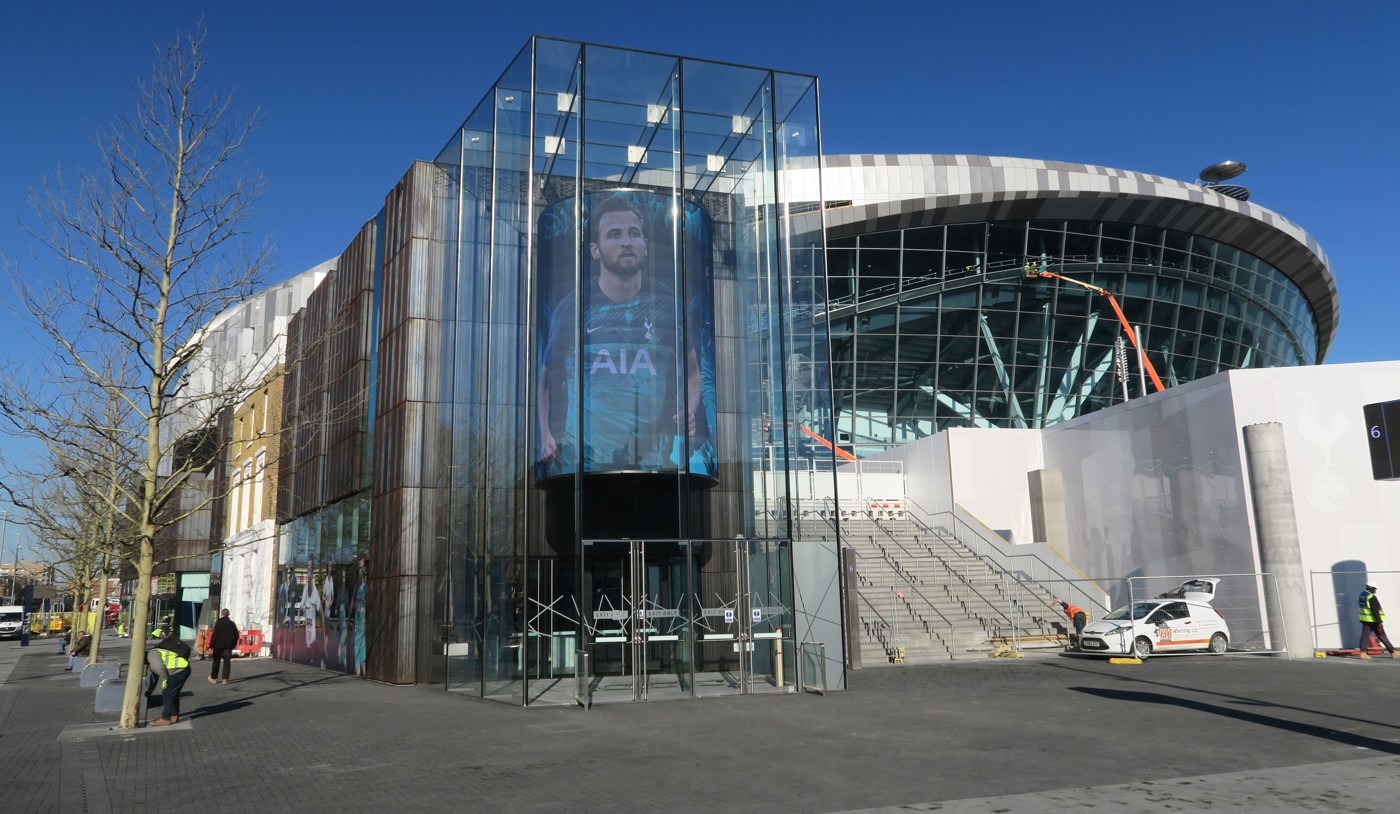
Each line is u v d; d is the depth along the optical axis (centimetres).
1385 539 2366
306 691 1975
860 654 2248
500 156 1858
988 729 1193
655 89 1931
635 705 1559
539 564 1806
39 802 859
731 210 1953
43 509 2812
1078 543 3116
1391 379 2409
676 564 1816
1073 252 5084
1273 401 2444
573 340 1833
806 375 1869
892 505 3597
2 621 6325
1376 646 2288
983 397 5147
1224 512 2481
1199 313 5444
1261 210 5269
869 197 4628
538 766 1002
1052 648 2530
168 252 1490
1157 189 4897
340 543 2662
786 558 1767
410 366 2198
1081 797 788
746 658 1730
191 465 1574
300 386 3123
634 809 786
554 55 1867
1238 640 2402
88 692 2089
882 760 991
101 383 1525
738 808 781
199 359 2419
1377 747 1000
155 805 839
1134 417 2861
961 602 2709
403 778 946
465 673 1861
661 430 1823
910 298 4900
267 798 861
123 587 6028
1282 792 790
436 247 2267
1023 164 4762
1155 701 1426
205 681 2283
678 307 1880
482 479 1833
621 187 1886
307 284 4466
